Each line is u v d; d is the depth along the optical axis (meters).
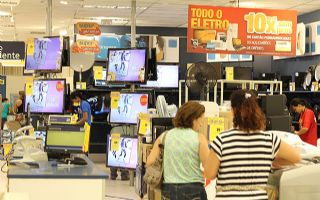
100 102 12.05
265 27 9.44
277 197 3.56
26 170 4.63
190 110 4.61
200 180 4.54
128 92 8.12
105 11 13.06
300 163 3.66
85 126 5.29
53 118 5.89
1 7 12.59
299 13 12.91
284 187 3.50
